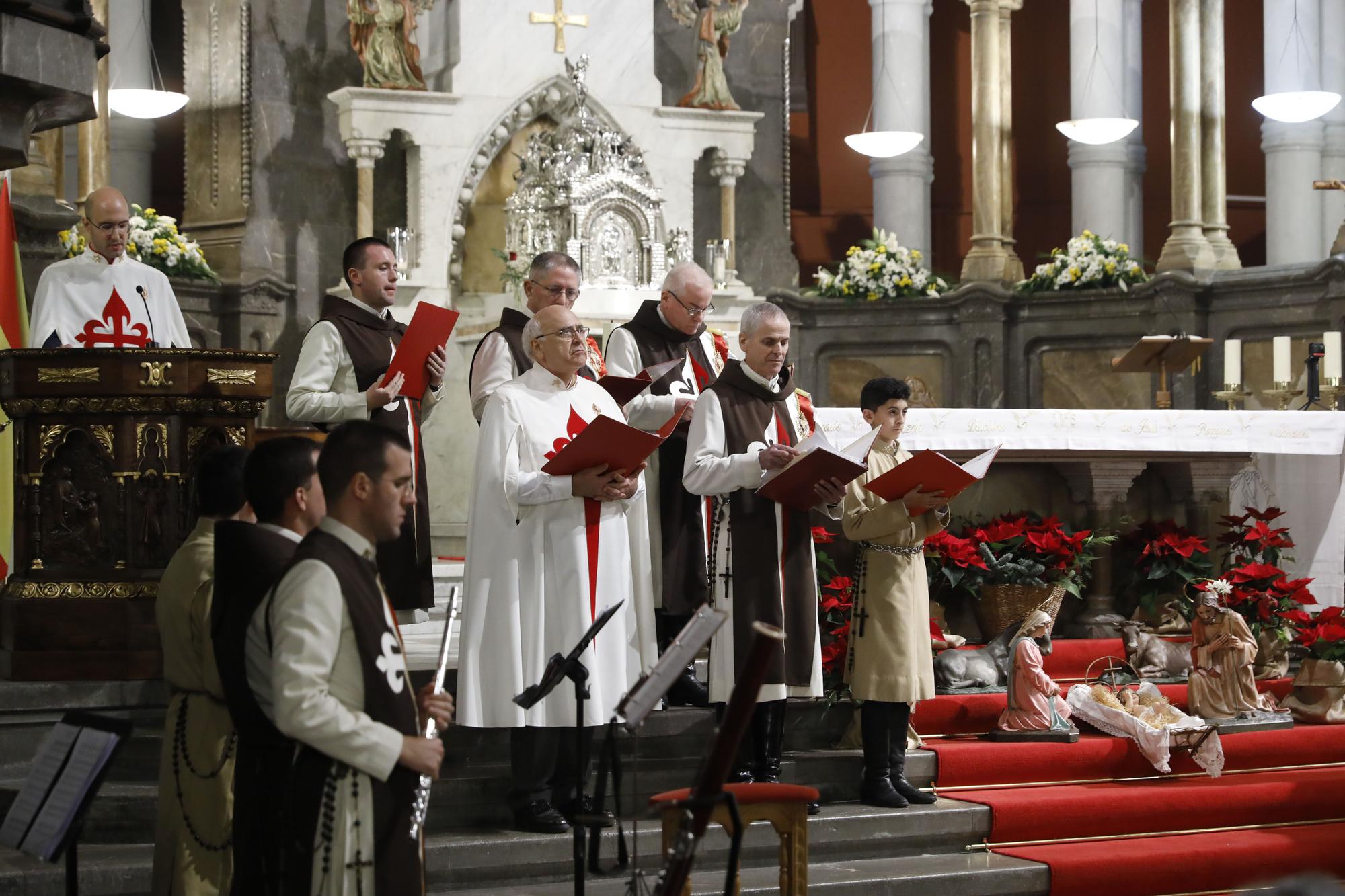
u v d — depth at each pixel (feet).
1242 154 63.62
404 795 15.02
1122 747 27.81
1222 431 32.99
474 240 47.85
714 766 15.47
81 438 25.08
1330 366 41.01
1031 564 31.45
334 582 14.85
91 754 15.33
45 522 25.13
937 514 25.57
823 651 27.37
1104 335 50.31
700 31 50.21
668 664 16.11
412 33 46.39
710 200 52.60
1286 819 27.43
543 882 22.58
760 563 23.98
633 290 45.65
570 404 22.85
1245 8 63.41
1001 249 52.54
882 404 26.14
